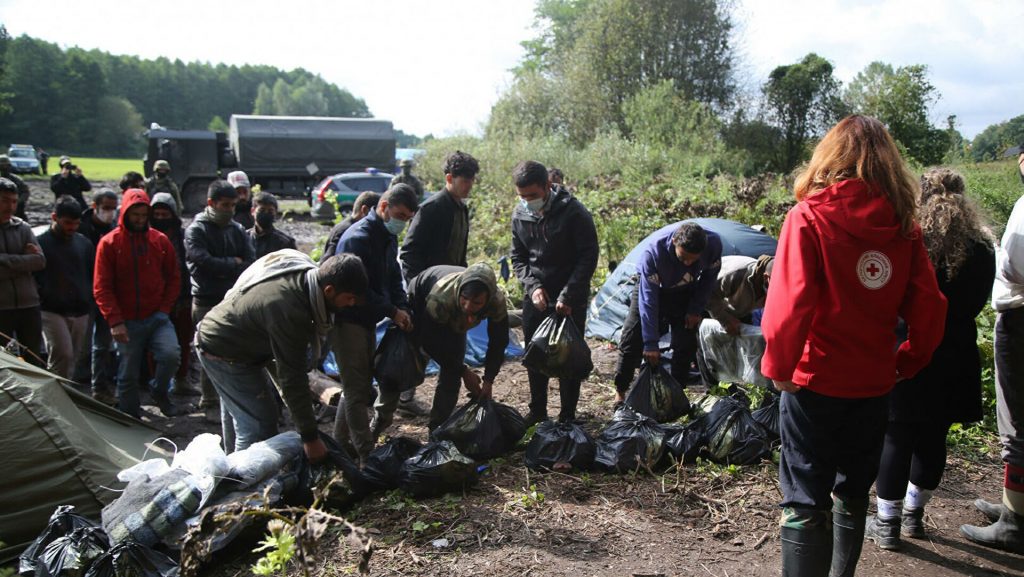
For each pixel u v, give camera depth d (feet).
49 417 13.74
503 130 86.94
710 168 69.05
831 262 8.62
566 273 16.61
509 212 46.85
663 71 88.89
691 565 11.46
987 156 41.24
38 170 152.25
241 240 20.53
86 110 360.69
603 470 14.74
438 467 13.46
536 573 11.23
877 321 8.79
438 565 11.55
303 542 6.71
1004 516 11.84
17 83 341.21
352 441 15.20
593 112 90.84
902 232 8.73
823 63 82.89
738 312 17.95
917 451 11.91
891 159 8.69
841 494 9.53
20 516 13.08
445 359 15.38
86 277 19.90
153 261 18.66
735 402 15.49
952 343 11.05
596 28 90.84
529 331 17.12
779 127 85.66
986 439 16.43
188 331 21.52
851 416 8.98
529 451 15.12
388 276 15.66
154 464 13.21
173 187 40.04
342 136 86.63
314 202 72.79
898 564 11.44
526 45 137.59
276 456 13.17
